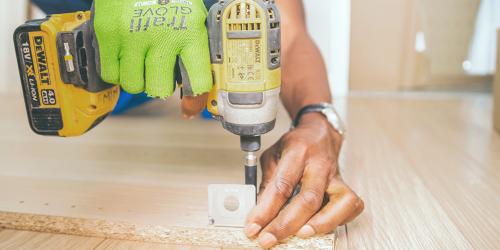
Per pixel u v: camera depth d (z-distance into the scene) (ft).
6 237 2.86
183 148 4.73
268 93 2.50
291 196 2.78
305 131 3.16
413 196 3.43
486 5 7.63
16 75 8.32
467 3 7.66
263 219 2.58
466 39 7.85
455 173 3.96
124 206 3.09
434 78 8.13
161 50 2.50
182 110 2.93
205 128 5.73
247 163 2.72
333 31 7.81
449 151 4.65
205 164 4.11
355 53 8.16
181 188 3.45
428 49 7.98
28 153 4.51
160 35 2.47
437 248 2.66
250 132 2.55
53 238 2.85
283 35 4.20
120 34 2.49
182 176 3.75
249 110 2.50
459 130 5.58
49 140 5.05
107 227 2.84
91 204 3.13
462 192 3.52
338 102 7.43
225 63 2.49
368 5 7.91
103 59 2.60
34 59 2.73
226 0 2.45
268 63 2.46
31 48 2.71
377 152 4.62
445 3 7.72
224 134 5.38
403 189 3.58
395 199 3.37
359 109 6.91
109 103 3.07
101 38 2.54
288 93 4.07
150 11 2.47
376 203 3.30
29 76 2.77
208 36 2.52
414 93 8.13
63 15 2.79
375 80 8.25
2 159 4.28
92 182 3.60
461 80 8.08
